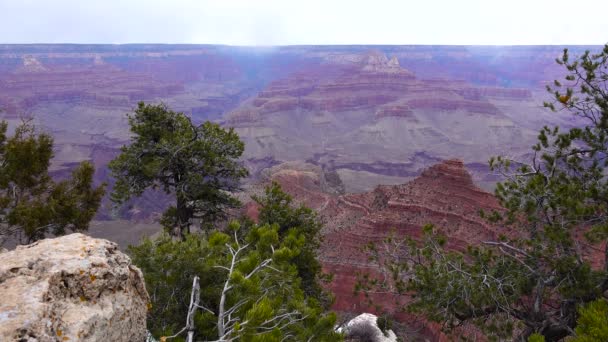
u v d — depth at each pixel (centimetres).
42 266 556
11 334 435
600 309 616
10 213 1630
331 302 1820
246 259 998
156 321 895
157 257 977
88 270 561
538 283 1338
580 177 1395
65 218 1797
